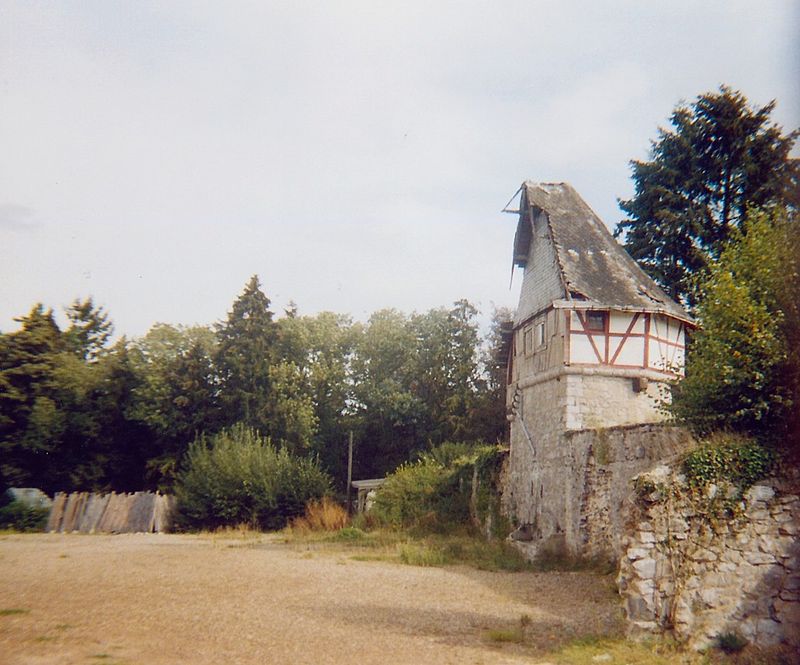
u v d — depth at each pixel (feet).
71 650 28.99
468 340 167.84
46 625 33.50
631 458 55.11
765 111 100.32
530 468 78.23
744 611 31.07
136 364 161.17
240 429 131.13
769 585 31.37
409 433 168.96
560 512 68.33
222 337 149.38
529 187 85.56
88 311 166.09
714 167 101.04
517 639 32.19
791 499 32.12
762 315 39.91
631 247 105.09
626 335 73.10
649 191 103.60
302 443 146.30
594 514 60.54
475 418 158.61
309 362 175.42
